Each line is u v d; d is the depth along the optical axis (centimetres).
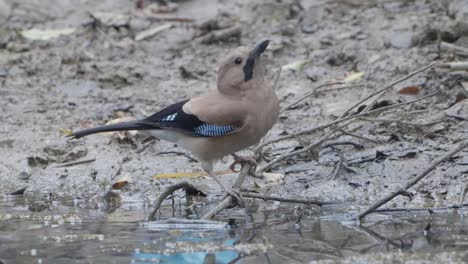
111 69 1681
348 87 1439
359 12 1791
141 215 1172
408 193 1102
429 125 1316
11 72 1700
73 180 1341
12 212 1206
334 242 1009
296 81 1591
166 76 1664
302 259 952
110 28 1841
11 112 1558
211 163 1182
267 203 1201
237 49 1155
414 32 1662
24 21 1895
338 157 1308
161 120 1180
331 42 1700
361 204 1178
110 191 1282
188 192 1255
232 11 1859
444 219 1095
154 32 1808
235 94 1152
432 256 947
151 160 1376
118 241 1043
